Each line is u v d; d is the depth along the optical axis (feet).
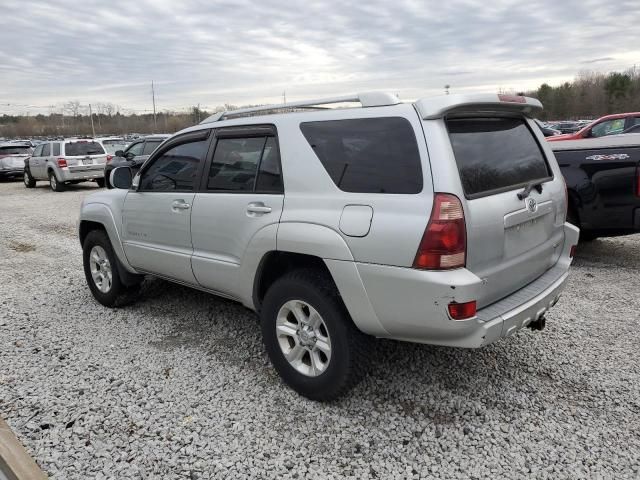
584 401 10.88
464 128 9.93
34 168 62.54
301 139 10.87
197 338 14.46
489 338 9.14
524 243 10.58
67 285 19.99
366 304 9.57
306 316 10.90
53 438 9.89
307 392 10.94
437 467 9.00
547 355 12.91
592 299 16.74
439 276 8.73
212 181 12.80
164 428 10.18
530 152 11.63
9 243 29.22
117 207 15.76
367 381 11.73
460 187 8.93
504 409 10.65
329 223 9.94
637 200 18.95
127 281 16.35
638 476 8.66
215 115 13.50
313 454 9.38
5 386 11.87
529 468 8.91
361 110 10.17
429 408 10.73
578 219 20.29
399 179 9.31
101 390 11.64
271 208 11.07
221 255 12.51
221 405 10.97
